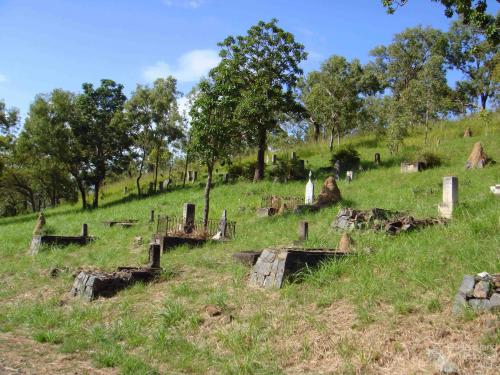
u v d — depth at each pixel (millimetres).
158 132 45000
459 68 55531
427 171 28578
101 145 46219
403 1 14305
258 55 34906
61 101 44250
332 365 6996
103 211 36656
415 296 8344
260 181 34938
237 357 7676
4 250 21375
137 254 17922
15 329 10281
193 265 14023
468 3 13953
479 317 7004
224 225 19047
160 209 31219
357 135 51906
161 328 9273
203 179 43031
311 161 41188
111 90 47188
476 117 44719
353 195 24703
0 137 48656
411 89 39844
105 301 11758
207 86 23047
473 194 19719
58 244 20188
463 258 9391
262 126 34344
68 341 9086
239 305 9820
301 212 21422
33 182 53344
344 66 46688
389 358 6785
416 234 12688
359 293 8875
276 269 10617
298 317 8680
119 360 7883
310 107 46562
